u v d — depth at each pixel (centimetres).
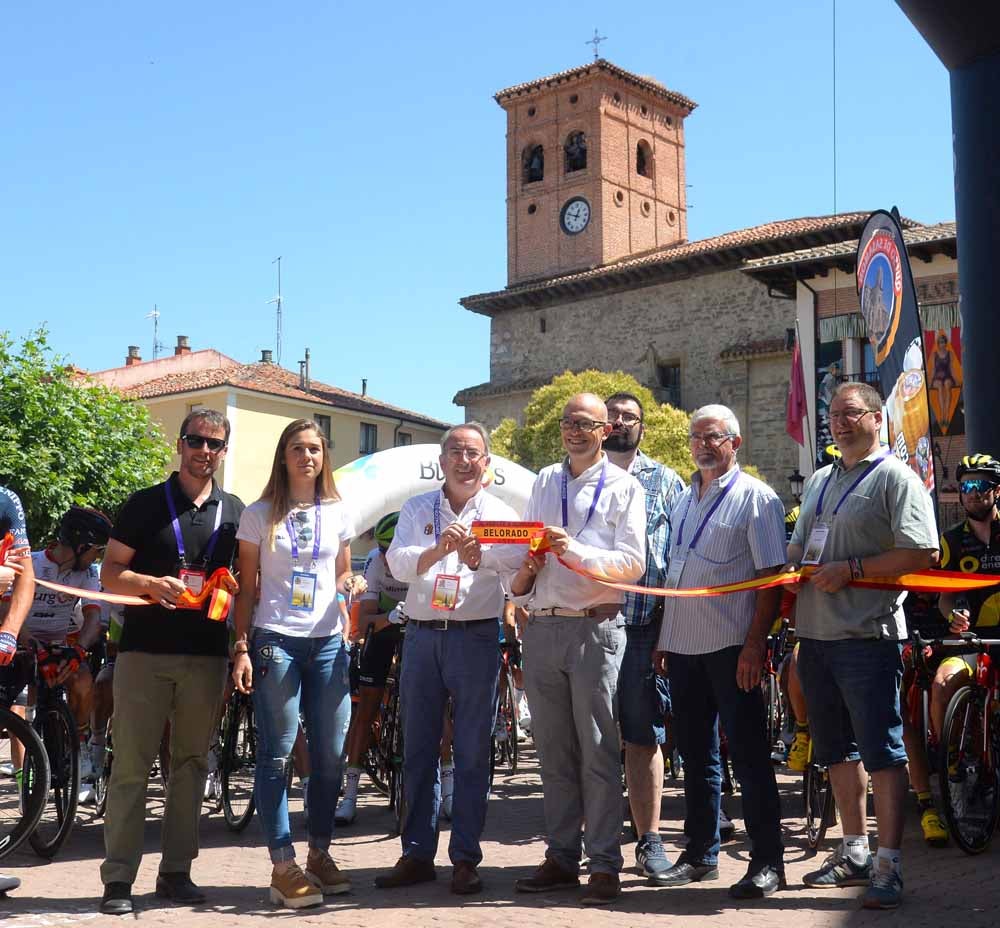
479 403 5269
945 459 2784
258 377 5138
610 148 5866
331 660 543
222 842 704
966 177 998
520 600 548
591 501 547
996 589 657
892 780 509
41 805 585
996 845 638
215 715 541
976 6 950
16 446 2909
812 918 486
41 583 543
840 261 2991
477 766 544
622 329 4853
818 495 553
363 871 602
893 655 518
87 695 757
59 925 489
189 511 538
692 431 563
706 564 548
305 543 539
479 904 516
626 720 569
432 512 567
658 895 530
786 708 912
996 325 970
